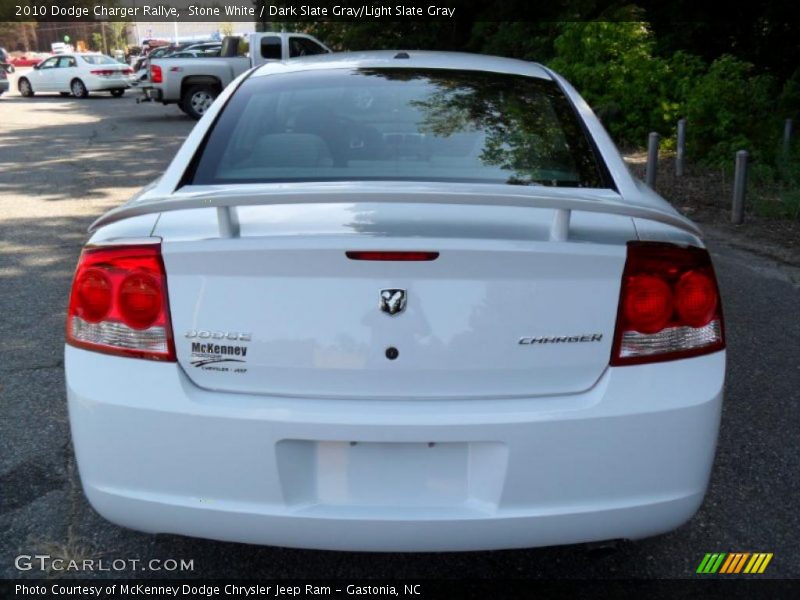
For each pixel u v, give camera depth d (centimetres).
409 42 2302
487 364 231
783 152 1080
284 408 229
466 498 235
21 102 2639
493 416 228
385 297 227
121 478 238
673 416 236
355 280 227
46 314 551
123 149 1409
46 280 629
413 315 228
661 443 237
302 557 300
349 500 235
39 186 1045
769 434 391
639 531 243
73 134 1636
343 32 2392
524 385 233
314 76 348
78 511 324
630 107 1379
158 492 237
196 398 232
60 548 302
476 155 301
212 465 232
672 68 1367
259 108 324
